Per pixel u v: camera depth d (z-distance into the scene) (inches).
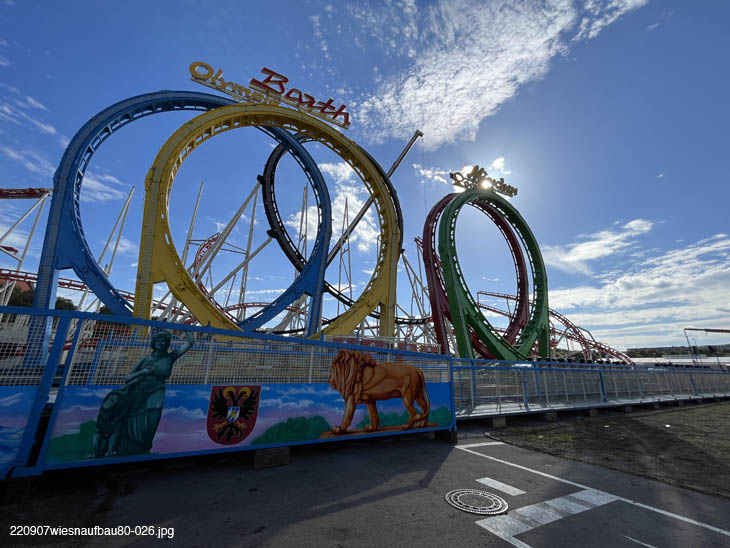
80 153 896.9
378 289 1284.4
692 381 957.2
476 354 1450.5
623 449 358.6
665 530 175.0
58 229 840.3
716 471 282.4
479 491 226.7
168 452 224.5
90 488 214.8
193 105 1128.8
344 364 318.0
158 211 894.4
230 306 1499.8
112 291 853.2
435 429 364.8
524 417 562.9
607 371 742.5
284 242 1355.8
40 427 229.1
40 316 205.6
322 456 307.1
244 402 259.8
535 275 1716.3
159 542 150.6
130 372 223.5
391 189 1396.4
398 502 205.3
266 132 1269.7
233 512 185.2
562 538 163.5
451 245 1398.9
